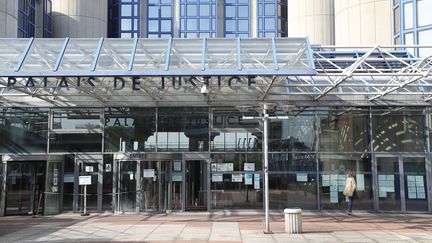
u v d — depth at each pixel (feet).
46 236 46.29
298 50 51.08
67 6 133.69
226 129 68.90
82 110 69.56
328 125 69.26
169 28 155.43
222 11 157.48
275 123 69.05
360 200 68.18
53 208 66.13
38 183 66.13
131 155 66.49
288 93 64.59
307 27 121.49
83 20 133.80
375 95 65.62
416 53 79.97
